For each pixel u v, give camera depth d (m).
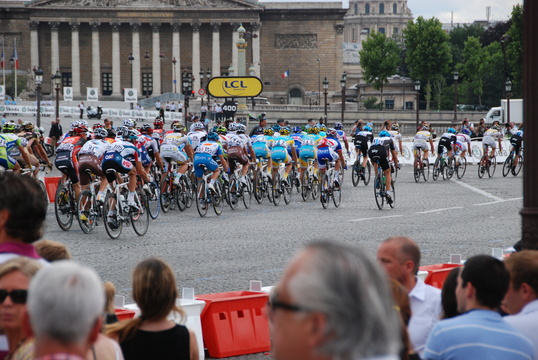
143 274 13.98
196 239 46.31
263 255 40.94
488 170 91.56
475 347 12.12
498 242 45.78
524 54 20.42
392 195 62.16
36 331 7.77
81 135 49.81
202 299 25.27
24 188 12.84
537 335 13.35
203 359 23.36
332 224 52.97
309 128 71.44
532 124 20.39
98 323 8.14
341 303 6.81
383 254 15.73
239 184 60.47
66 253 15.73
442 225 52.81
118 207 45.50
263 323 25.16
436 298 16.09
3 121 155.12
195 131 65.12
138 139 53.34
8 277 11.11
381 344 6.83
